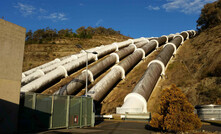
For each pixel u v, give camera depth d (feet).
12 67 36.06
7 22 36.22
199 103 92.48
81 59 169.27
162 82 122.93
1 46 34.63
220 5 217.77
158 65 128.47
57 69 146.10
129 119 81.87
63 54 272.51
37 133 37.14
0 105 32.89
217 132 39.99
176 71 133.69
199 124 37.06
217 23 210.18
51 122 42.98
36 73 148.66
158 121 40.24
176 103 38.11
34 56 259.60
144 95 98.89
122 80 136.15
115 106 103.91
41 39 374.63
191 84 109.70
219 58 117.60
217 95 90.58
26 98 38.11
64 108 47.39
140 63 167.32
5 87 34.19
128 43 236.43
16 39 37.65
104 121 78.38
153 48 194.59
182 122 36.47
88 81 129.80
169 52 157.79
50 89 127.95
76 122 50.80
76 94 118.01
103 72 153.89
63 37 382.63
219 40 152.87
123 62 141.59
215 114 71.77
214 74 108.17
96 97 105.70
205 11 232.12
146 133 40.88
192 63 138.82
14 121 34.55
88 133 39.93
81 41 364.58
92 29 501.97
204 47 158.51
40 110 40.60
